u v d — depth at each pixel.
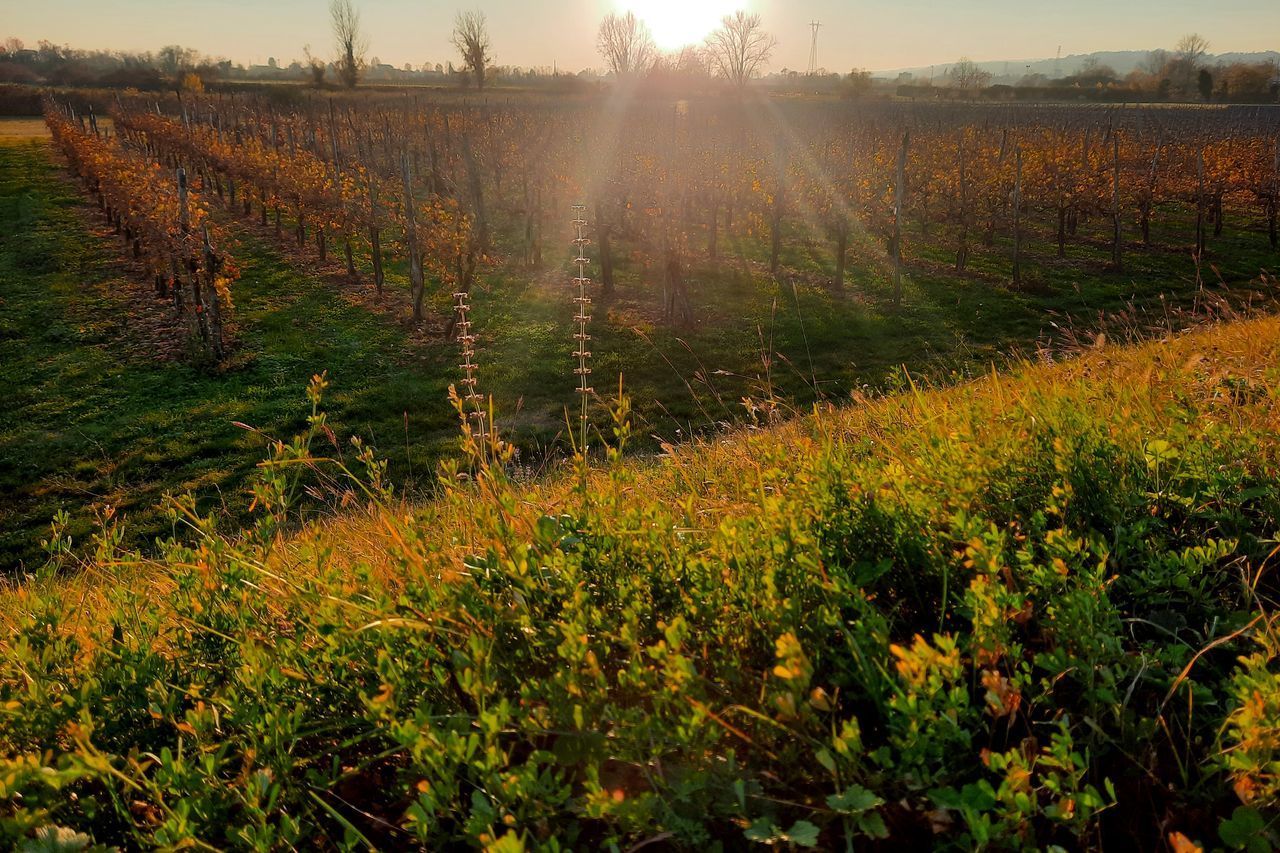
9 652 2.14
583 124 46.75
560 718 1.62
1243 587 1.98
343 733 1.98
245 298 19.27
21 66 131.25
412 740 1.49
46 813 1.47
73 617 2.68
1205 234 26.64
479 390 13.88
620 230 26.14
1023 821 1.33
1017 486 2.46
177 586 2.50
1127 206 27.70
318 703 2.00
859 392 4.07
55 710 1.87
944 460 2.56
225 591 2.29
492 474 2.47
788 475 2.70
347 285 20.53
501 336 16.59
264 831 1.49
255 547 2.61
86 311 18.27
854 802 1.38
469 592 2.03
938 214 28.44
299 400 13.53
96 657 2.10
